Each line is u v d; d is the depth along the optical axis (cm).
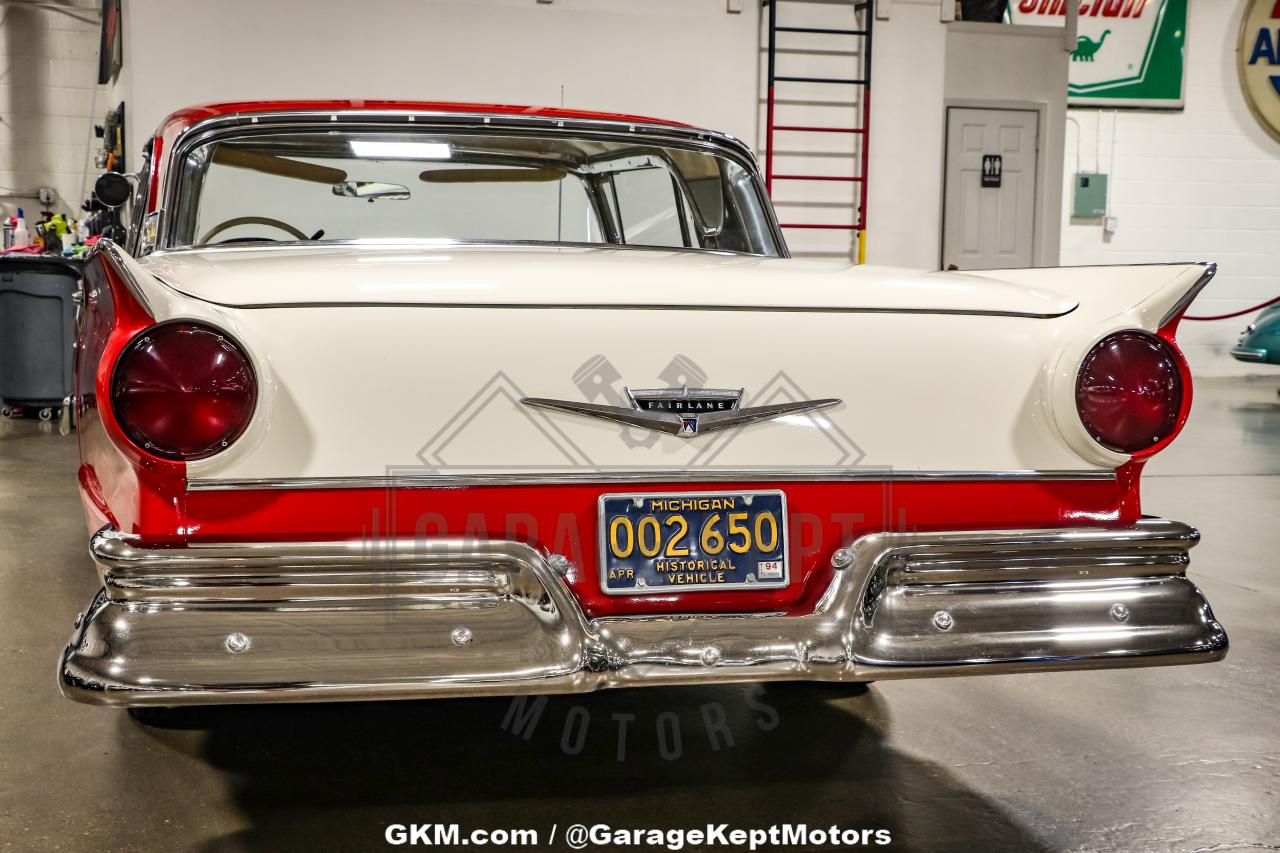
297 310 136
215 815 170
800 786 184
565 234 228
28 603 289
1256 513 438
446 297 140
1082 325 154
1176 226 1156
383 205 217
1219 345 1177
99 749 196
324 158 210
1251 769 193
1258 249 1168
